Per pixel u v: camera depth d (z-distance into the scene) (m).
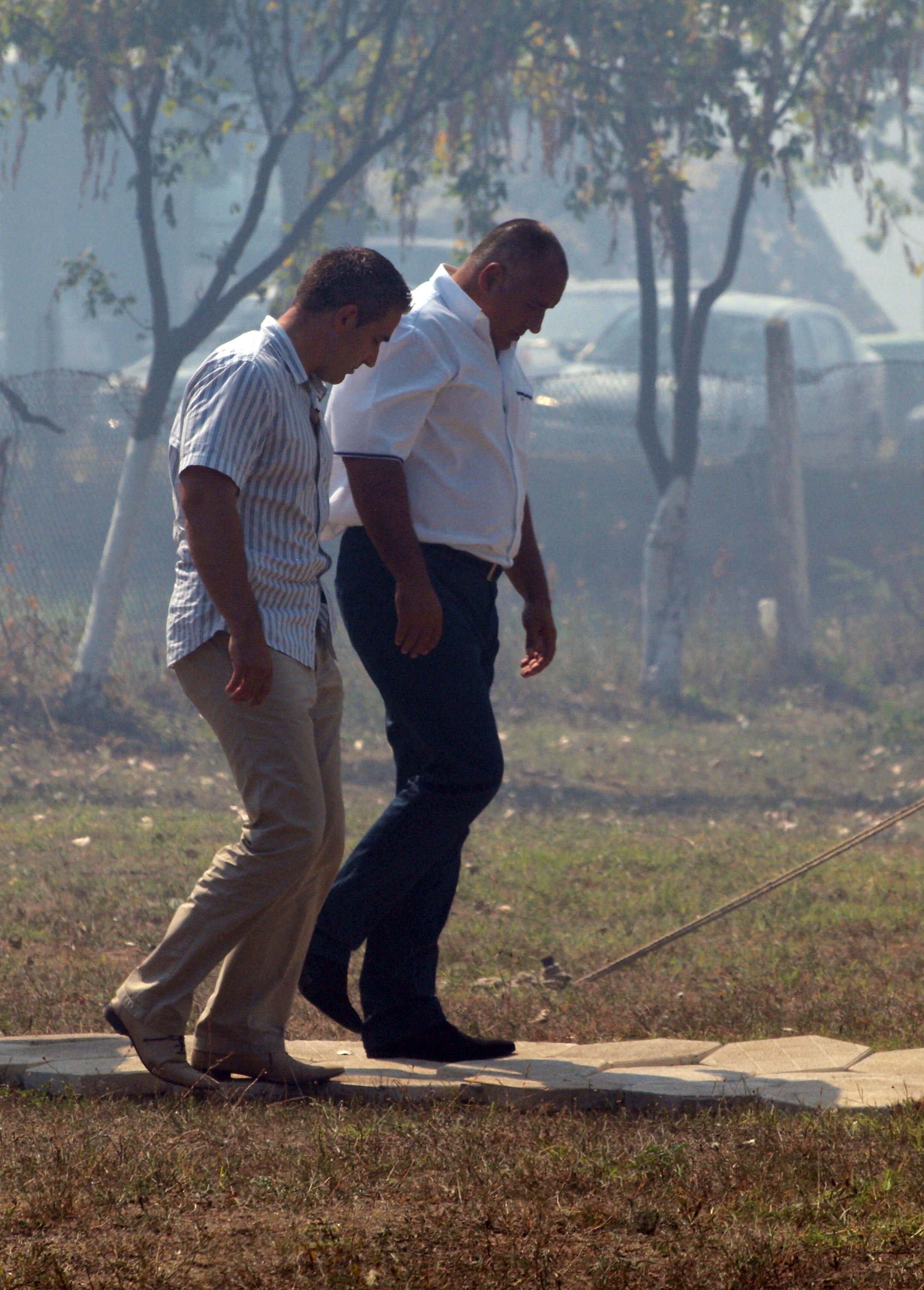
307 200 52.91
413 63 51.41
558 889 28.45
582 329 77.25
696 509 65.88
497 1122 13.16
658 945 20.27
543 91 50.66
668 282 77.88
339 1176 11.20
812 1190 10.95
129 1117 13.11
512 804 39.34
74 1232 10.04
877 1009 19.25
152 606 54.88
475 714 15.56
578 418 68.62
